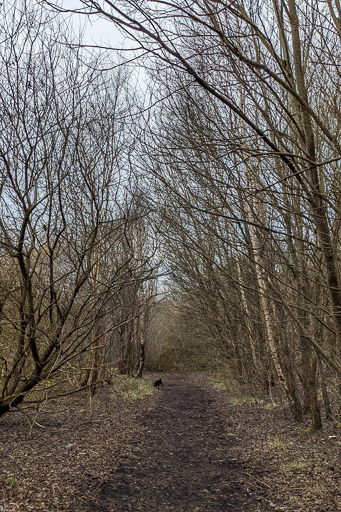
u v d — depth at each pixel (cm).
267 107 571
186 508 527
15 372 505
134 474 666
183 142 640
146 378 2489
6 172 459
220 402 1505
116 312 750
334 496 529
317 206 422
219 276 1228
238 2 456
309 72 623
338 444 757
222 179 610
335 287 425
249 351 1409
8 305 566
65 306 540
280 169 626
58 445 821
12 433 895
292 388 998
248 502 543
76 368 547
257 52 504
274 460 713
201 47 477
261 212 694
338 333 441
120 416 1127
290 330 957
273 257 738
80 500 545
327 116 595
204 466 711
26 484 586
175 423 1116
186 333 2880
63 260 624
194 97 652
